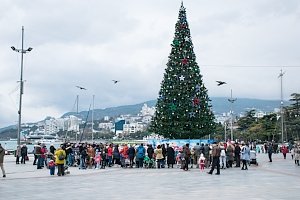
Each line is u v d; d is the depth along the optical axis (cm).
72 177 2694
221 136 12950
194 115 4969
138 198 1658
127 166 3712
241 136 12456
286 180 2411
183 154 3372
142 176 2766
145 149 3928
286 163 4262
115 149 3816
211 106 5256
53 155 3067
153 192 1862
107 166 3816
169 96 5056
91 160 3612
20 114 4684
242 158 3384
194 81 5094
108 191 1912
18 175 2816
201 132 5019
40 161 3381
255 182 2302
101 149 3756
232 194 1767
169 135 5025
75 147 3962
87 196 1728
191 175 2831
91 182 2356
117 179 2547
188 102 4994
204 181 2380
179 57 5144
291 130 11269
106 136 17050
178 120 4997
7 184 2244
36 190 1959
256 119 14150
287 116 11775
